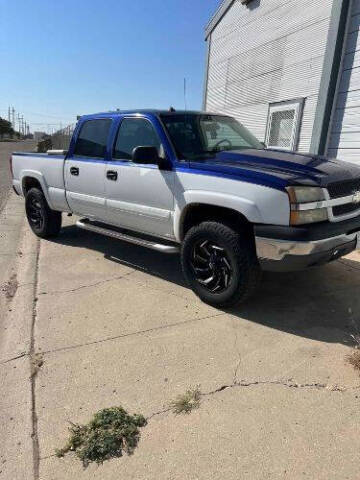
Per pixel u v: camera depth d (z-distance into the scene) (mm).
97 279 4766
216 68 10648
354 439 2320
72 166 5445
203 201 3734
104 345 3344
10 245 6309
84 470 2170
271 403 2627
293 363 3055
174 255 5684
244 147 4656
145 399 2691
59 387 2830
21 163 6559
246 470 2131
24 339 3469
